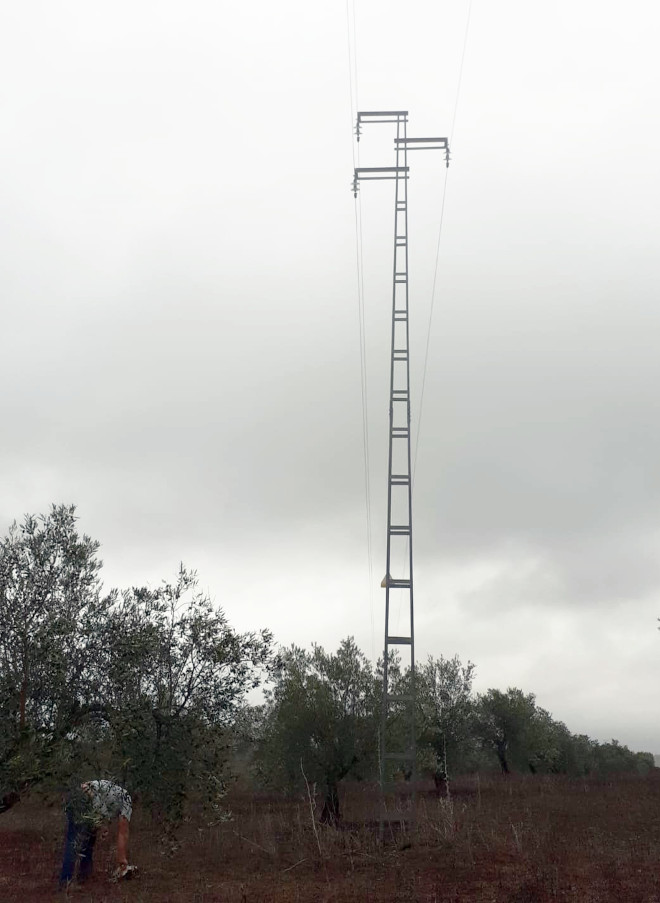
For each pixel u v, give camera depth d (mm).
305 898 11391
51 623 11219
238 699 12305
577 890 11461
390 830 17219
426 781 34188
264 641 12727
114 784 11578
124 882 12422
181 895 11508
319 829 16953
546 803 24406
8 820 18891
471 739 33719
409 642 18812
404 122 23438
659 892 11273
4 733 10703
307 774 21281
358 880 12672
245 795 25750
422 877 12797
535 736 40500
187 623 12352
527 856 14219
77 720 11445
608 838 16812
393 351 20891
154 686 11914
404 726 21906
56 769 10703
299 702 21766
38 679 11148
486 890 11609
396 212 22406
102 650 11602
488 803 24438
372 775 21734
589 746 51062
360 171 22984
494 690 41531
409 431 20219
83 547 12086
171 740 11609
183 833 17234
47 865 13922
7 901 10852
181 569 12578
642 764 55500
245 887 12227
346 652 22500
